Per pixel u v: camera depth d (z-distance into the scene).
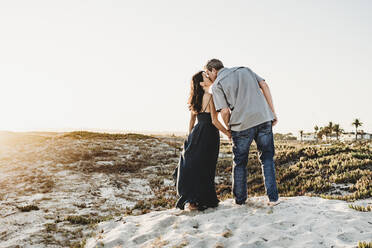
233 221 3.94
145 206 10.38
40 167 17.14
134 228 4.38
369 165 11.38
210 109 4.50
